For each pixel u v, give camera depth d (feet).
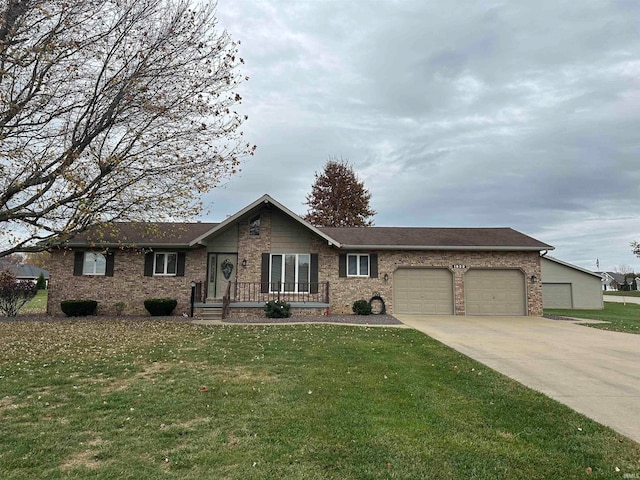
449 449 13.16
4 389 19.62
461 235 66.18
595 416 16.58
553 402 18.16
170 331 40.47
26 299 60.03
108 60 33.63
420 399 18.42
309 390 19.51
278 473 11.39
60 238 32.91
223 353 28.66
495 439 14.07
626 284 212.84
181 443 13.42
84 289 59.06
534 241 62.69
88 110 33.37
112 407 17.03
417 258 61.05
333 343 32.91
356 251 60.85
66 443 13.37
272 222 60.75
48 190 31.45
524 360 27.37
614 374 23.61
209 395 18.71
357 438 13.88
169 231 62.44
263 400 17.97
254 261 59.98
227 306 54.34
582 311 79.10
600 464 12.29
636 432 14.97
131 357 27.32
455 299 60.39
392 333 39.11
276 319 51.88
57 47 30.30
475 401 18.21
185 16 35.17
